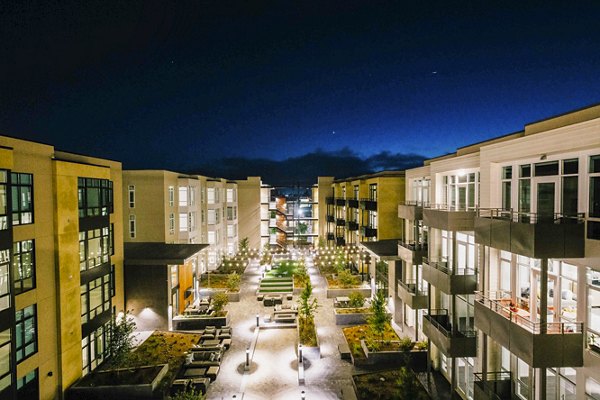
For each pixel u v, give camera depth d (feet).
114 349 65.92
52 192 54.65
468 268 52.44
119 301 80.18
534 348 33.30
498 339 38.68
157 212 102.53
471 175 54.39
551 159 36.83
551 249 32.76
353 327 83.66
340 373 64.75
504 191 44.34
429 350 60.44
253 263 154.81
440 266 56.75
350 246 131.95
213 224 141.69
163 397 57.57
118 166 79.05
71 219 57.77
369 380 57.31
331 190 184.34
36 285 51.26
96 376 60.64
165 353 72.23
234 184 164.96
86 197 63.52
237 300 107.34
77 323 59.21
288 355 72.13
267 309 100.58
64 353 56.03
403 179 100.78
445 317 59.06
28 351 50.26
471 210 53.78
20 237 48.65
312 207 197.26
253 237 174.40
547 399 37.86
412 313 77.87
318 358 70.13
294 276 129.90
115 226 78.89
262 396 58.08
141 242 102.99
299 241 196.34
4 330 43.06
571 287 34.96
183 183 113.60
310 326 83.25
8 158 43.37
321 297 109.09
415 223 70.18
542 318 33.86
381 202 100.73
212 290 110.83
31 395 50.72
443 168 60.75
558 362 33.22
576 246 32.73
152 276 83.15
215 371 63.82
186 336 81.10
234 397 54.49
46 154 53.47
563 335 33.14
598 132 30.76
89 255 64.69
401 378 50.34
